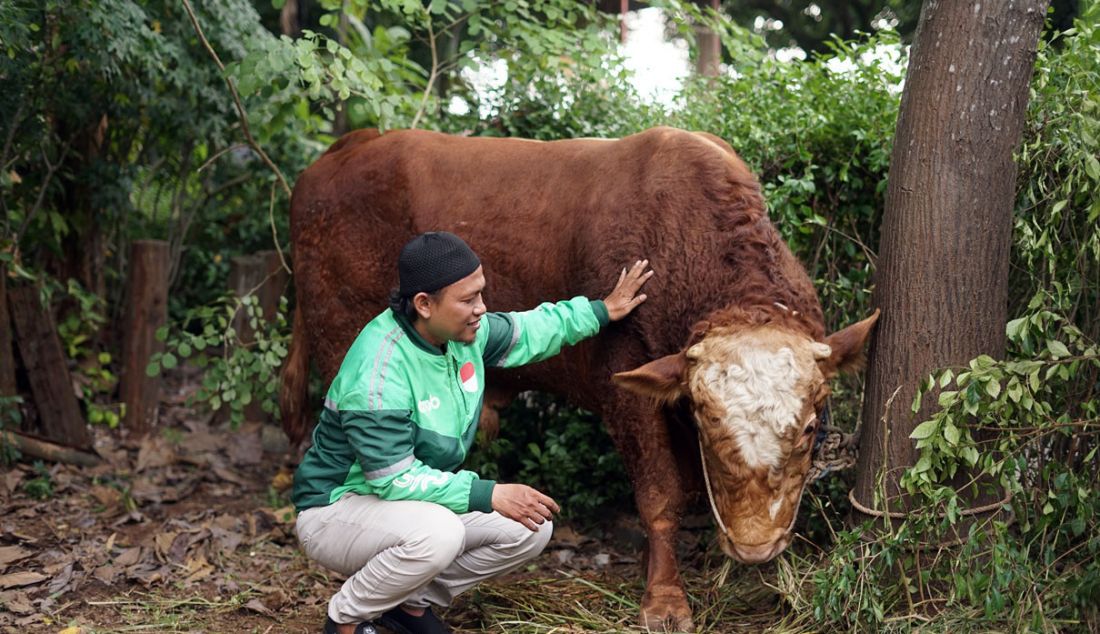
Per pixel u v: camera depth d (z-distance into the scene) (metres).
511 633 3.28
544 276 3.68
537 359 3.19
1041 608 2.89
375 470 2.76
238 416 4.89
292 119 6.42
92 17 4.57
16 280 5.11
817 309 3.21
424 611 3.14
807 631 3.21
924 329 3.22
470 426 2.98
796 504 2.95
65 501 4.67
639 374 2.99
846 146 4.12
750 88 4.43
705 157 3.38
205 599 3.72
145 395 5.65
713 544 3.91
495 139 3.99
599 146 3.71
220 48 5.47
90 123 5.68
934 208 3.19
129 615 3.56
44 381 5.18
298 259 4.29
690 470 3.45
